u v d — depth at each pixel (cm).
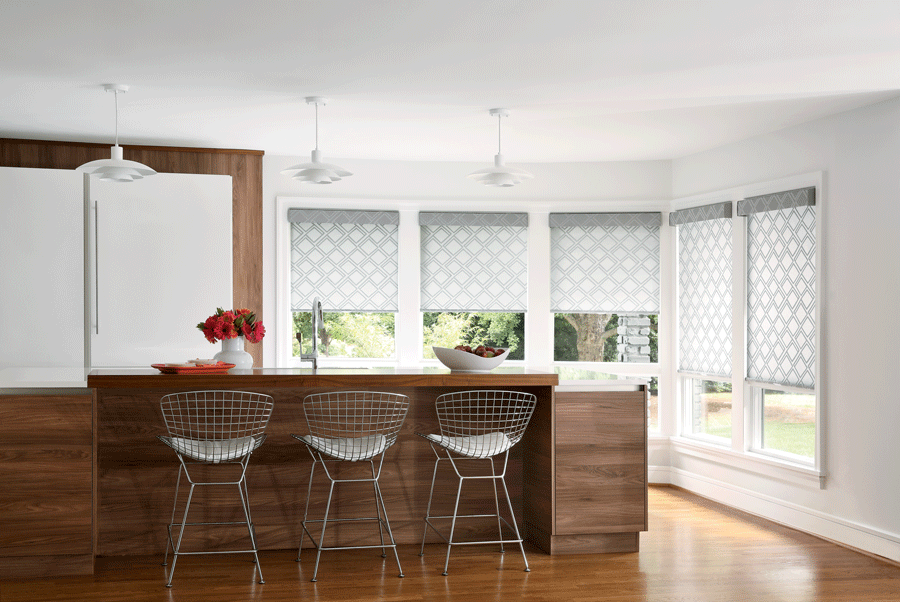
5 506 383
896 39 348
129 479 423
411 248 675
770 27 333
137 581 383
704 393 627
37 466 386
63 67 395
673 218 651
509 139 578
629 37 347
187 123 525
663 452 660
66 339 554
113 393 420
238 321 452
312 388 434
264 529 436
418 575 397
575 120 515
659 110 485
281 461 436
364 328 684
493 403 452
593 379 447
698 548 456
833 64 385
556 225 675
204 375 393
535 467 450
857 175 467
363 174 669
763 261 552
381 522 436
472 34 345
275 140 584
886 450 442
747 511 556
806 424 511
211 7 313
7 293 547
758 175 560
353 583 384
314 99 459
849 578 401
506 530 463
